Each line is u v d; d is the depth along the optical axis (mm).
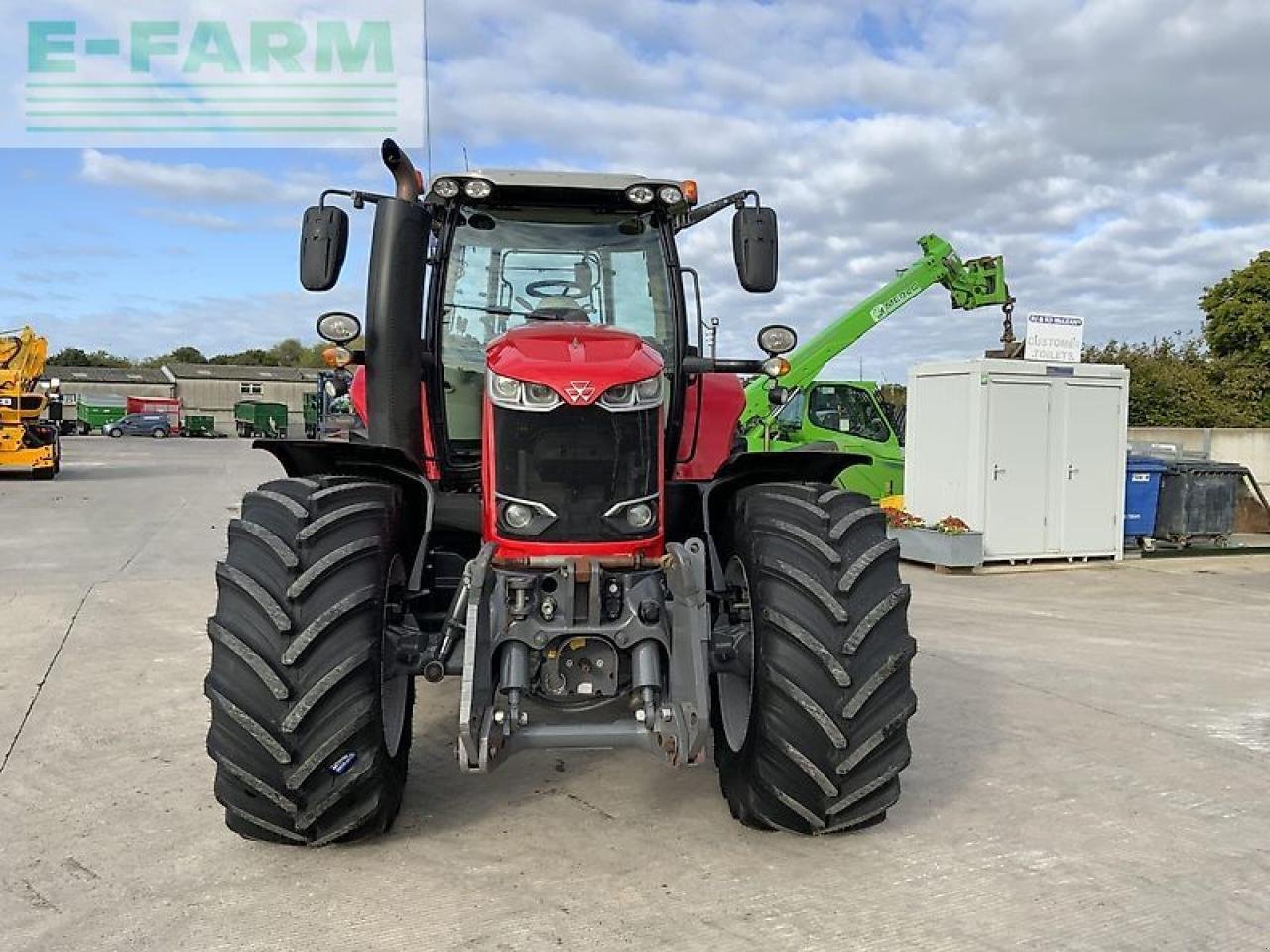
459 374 4297
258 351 104625
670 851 3416
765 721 3258
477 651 3176
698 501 4191
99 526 12930
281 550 3172
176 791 3934
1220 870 3350
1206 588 9602
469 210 4348
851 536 3398
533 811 3758
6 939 2807
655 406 3551
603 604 3371
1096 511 11164
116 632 6750
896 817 3748
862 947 2812
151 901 3031
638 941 2820
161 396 71938
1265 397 24156
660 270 4422
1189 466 12031
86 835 3516
